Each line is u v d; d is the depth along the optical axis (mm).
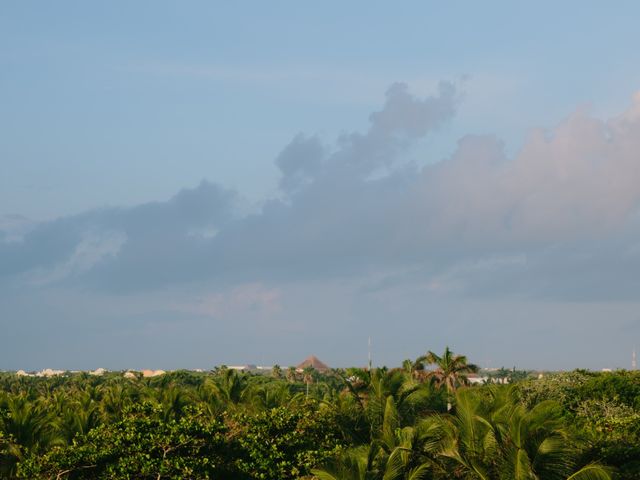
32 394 94312
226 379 76562
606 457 30438
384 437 39906
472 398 34375
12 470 47844
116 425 41969
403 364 79688
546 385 50250
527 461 29625
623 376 50188
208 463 41000
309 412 50188
